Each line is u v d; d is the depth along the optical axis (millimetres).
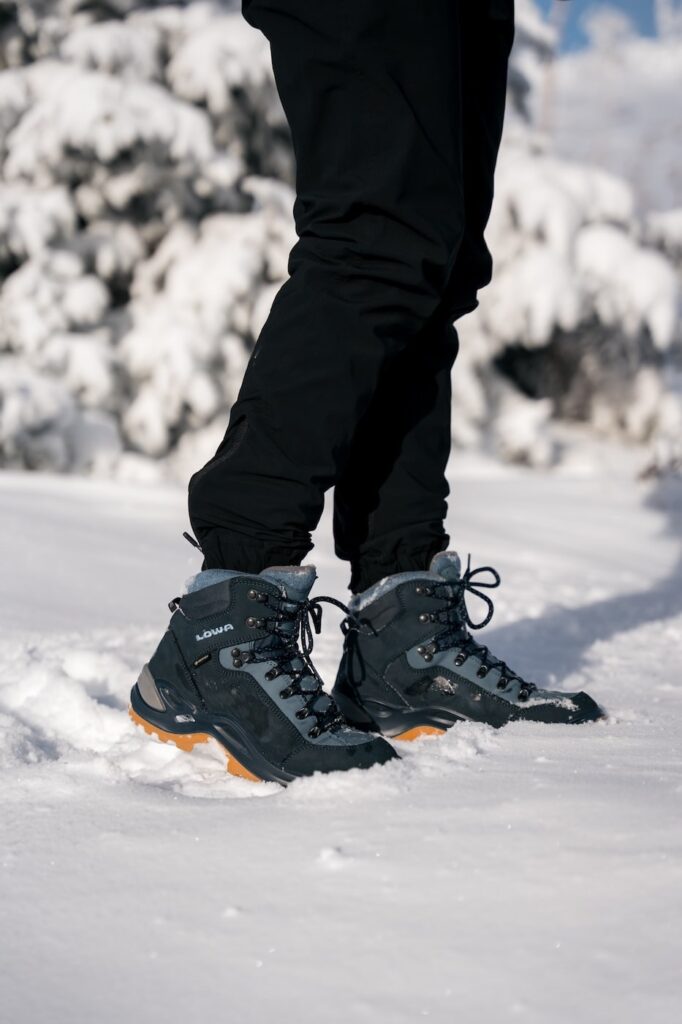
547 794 785
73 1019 513
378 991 523
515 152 7477
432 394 1142
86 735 1097
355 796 808
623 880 620
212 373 6277
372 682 1106
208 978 545
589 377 7465
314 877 654
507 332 6801
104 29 6727
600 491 4551
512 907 598
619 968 526
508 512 3783
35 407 5434
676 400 7258
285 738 917
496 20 1095
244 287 6270
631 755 934
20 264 6543
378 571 1123
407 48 915
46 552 2129
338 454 956
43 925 609
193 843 722
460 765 895
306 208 964
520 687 1098
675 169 14484
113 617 1732
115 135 6121
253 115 7125
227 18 7203
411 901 613
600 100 16297
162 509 3039
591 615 2055
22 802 818
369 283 939
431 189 935
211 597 961
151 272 6652
